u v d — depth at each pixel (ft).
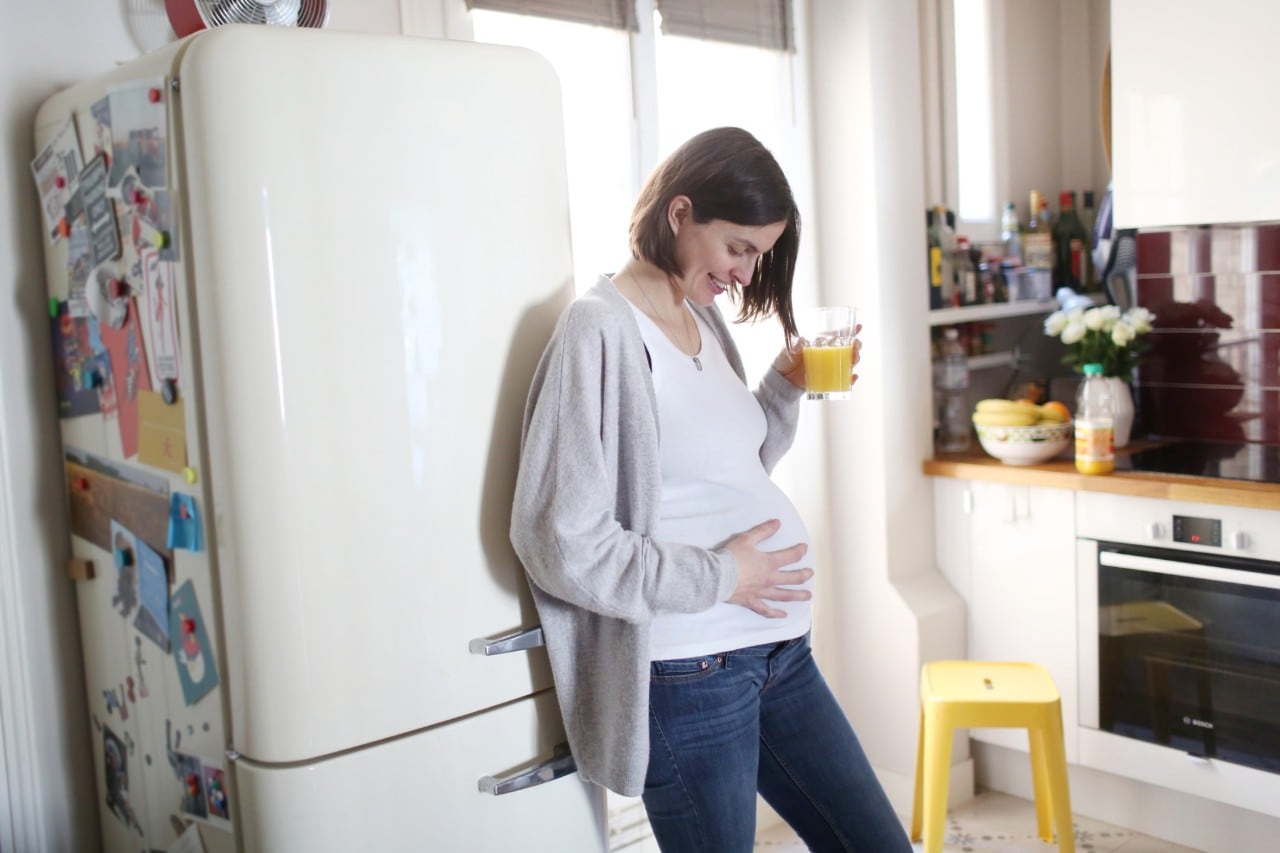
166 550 4.95
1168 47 8.38
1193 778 8.21
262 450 4.37
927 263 9.61
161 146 4.52
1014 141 10.82
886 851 5.35
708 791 4.87
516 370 4.99
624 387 4.66
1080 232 10.88
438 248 4.74
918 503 9.55
